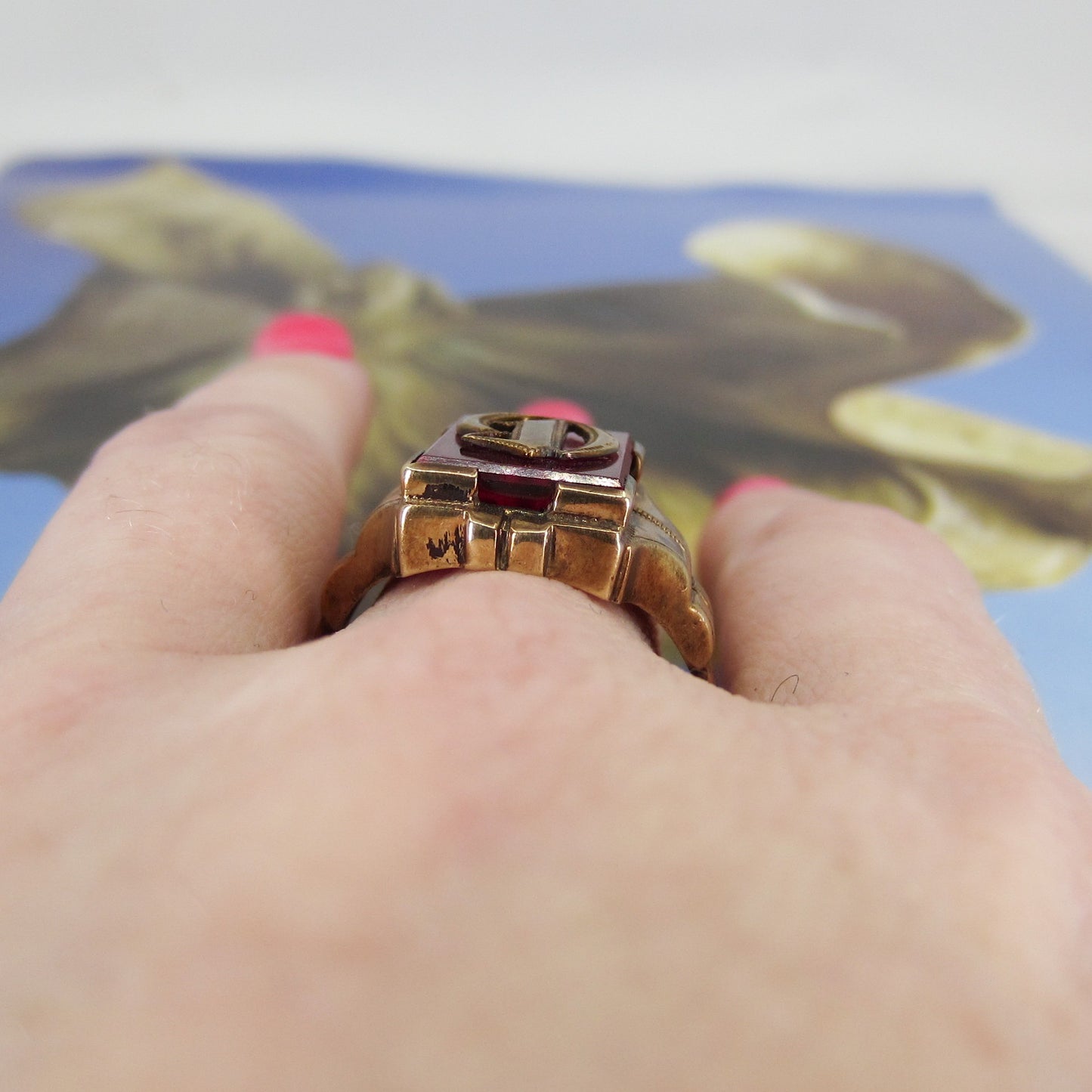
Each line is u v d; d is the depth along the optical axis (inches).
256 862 2.0
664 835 2.0
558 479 2.7
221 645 2.8
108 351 6.2
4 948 1.9
